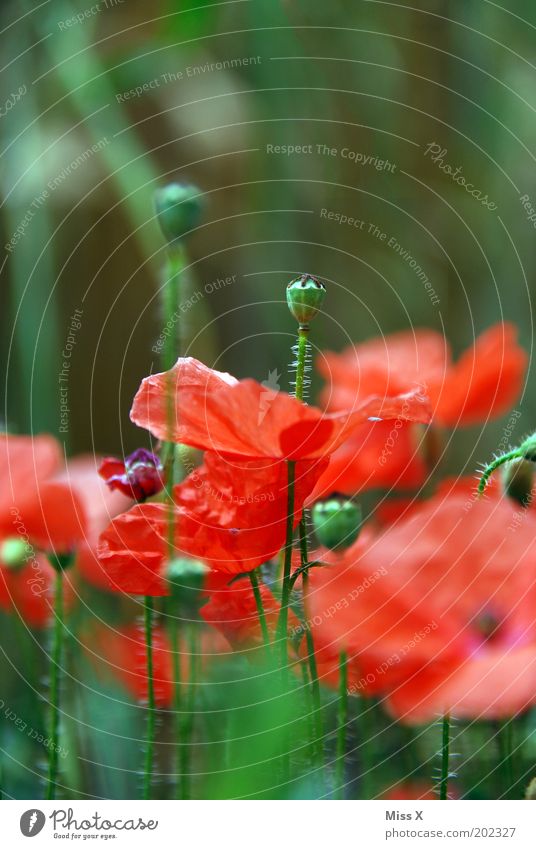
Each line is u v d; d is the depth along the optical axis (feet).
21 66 3.65
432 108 4.88
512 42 4.61
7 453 2.07
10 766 2.13
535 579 1.70
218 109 4.16
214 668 1.90
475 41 4.68
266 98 4.58
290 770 1.70
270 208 4.69
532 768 1.85
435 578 1.70
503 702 1.61
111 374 4.77
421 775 1.97
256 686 1.59
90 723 2.14
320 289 1.79
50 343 3.62
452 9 4.77
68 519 2.04
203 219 4.63
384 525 2.38
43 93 3.65
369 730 1.92
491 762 1.95
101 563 1.77
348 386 2.68
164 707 2.07
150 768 1.78
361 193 4.90
